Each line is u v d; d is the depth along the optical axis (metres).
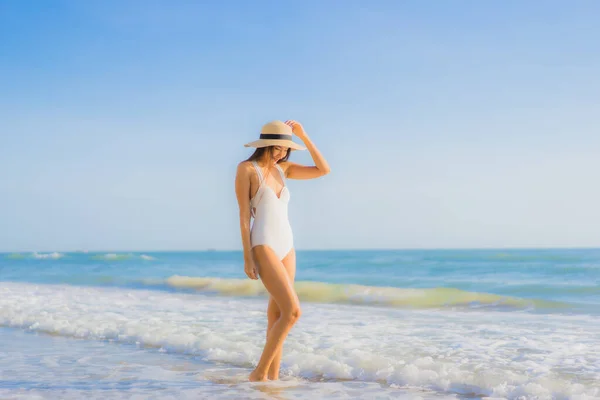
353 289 11.37
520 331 6.73
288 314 4.10
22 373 4.80
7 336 6.82
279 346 4.31
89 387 4.26
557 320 7.83
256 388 4.20
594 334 6.48
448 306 9.59
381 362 4.79
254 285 12.82
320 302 10.50
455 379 4.27
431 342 5.94
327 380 4.50
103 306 9.38
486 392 4.03
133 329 6.78
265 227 4.12
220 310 8.90
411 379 4.35
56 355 5.62
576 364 4.82
